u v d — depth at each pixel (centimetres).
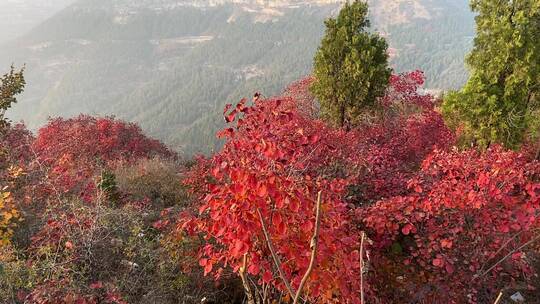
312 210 377
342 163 862
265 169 351
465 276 626
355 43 1246
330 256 409
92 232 577
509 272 677
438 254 605
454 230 602
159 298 538
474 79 1130
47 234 623
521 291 668
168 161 1585
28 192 795
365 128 1271
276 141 380
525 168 712
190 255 619
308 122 947
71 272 532
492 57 1092
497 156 677
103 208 654
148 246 611
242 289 630
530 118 1110
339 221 462
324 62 1295
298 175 512
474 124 1155
